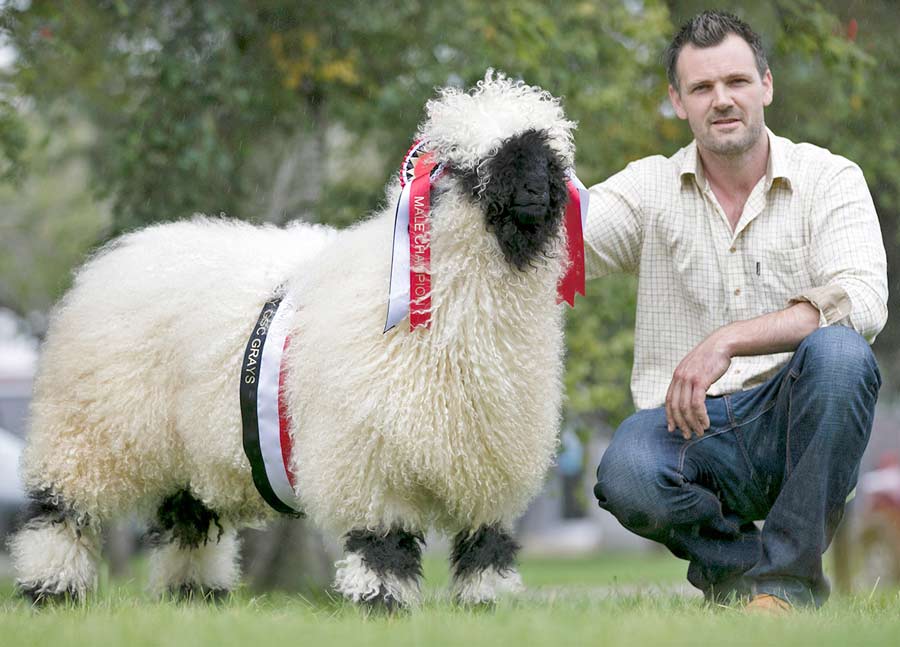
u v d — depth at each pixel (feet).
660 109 58.13
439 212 22.95
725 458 26.11
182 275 26.61
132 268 27.25
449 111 23.52
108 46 52.60
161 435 26.32
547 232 22.82
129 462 26.50
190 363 25.55
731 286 26.91
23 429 28.22
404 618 21.76
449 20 51.19
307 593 33.19
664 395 27.50
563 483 151.74
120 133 50.75
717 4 54.39
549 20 49.62
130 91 53.52
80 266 31.01
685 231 27.32
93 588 27.09
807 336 24.21
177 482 27.35
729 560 26.58
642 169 28.09
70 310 27.45
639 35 53.98
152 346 26.25
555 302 24.26
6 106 51.57
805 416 23.90
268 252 26.55
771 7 52.90
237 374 25.16
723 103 26.07
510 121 23.12
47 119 63.93
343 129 61.46
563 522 158.10
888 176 57.88
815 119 57.67
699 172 27.30
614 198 27.81
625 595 31.32
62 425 26.53
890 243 66.08
